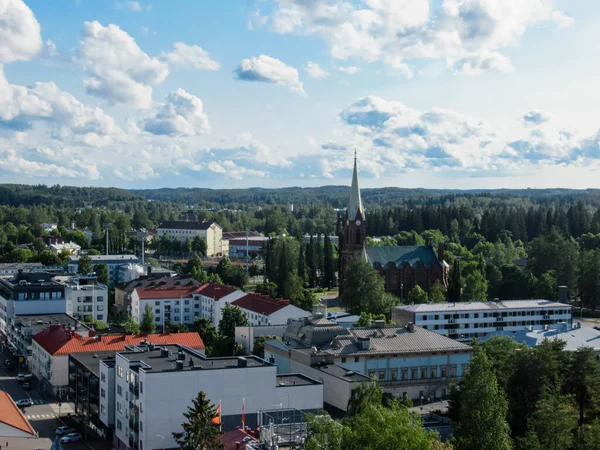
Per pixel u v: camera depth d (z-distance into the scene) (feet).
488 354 456.04
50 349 517.96
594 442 324.19
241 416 369.30
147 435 351.46
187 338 546.67
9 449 306.76
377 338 488.02
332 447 255.91
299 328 509.35
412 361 474.49
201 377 361.10
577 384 399.44
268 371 374.22
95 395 429.38
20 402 484.33
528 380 390.42
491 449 298.97
